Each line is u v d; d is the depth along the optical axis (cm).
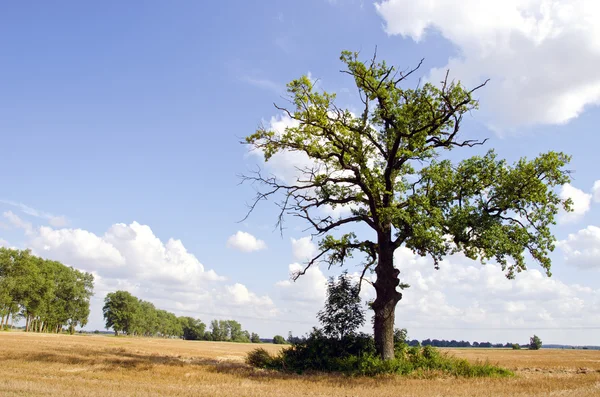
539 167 2664
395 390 1969
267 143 2831
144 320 15138
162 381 2048
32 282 9862
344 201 3012
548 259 2672
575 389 2070
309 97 2756
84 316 12062
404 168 3128
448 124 2902
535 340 11919
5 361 2508
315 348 2975
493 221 2630
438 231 2620
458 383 2250
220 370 2611
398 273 2900
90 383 1862
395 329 3173
